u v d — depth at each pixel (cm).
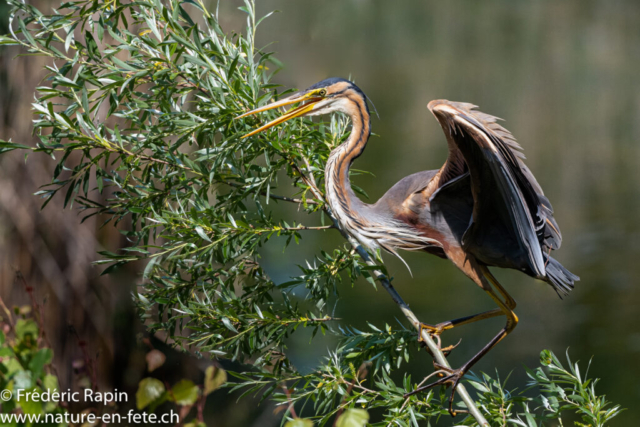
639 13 6106
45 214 1016
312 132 809
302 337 1627
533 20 6088
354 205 783
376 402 678
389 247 782
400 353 734
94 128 729
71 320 1021
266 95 754
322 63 4422
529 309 1891
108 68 742
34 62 993
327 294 782
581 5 6388
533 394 1483
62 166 748
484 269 780
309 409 1295
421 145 3138
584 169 2934
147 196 768
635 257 2131
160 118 750
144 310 891
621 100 4034
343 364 742
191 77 750
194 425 449
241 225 734
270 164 782
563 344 1698
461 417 1238
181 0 735
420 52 5181
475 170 676
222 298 787
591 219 2412
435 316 1811
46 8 966
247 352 770
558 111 3834
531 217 687
